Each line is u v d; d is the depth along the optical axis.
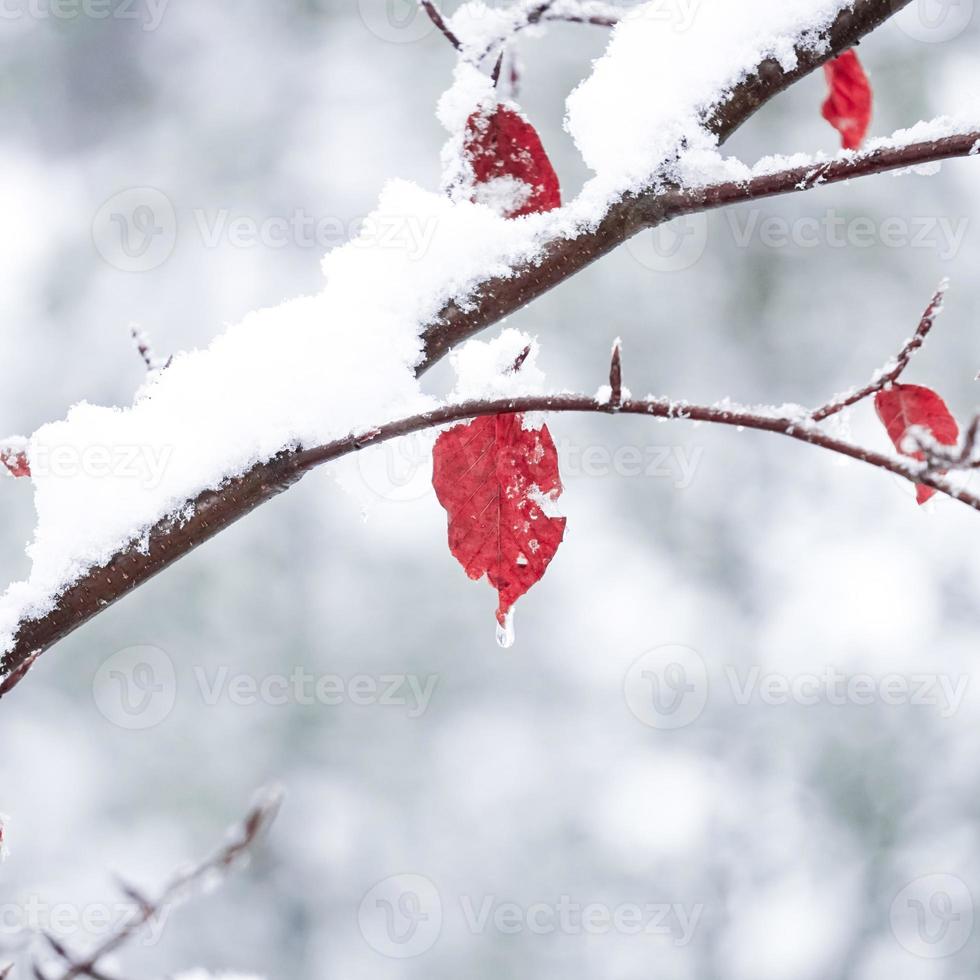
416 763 5.71
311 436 0.99
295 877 5.61
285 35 6.88
